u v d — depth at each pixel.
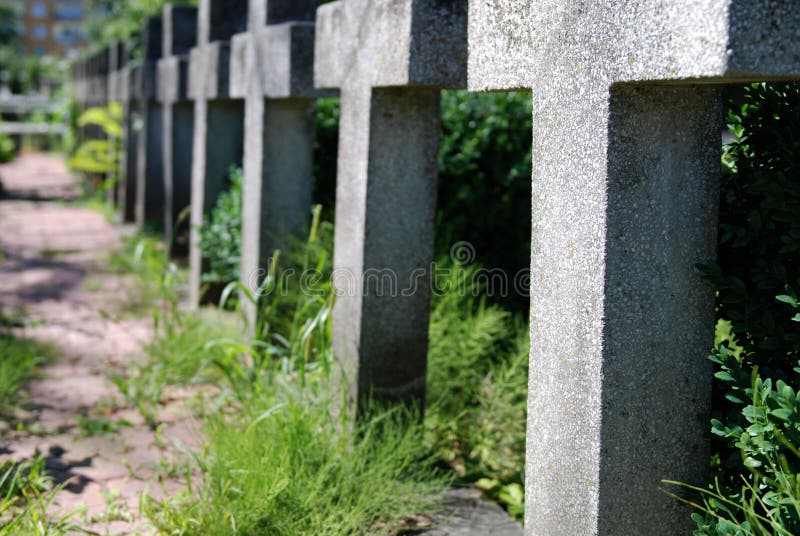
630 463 2.41
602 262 2.33
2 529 3.15
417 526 3.44
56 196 14.64
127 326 6.48
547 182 2.53
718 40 1.99
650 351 2.39
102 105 13.53
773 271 2.48
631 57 2.21
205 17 6.79
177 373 5.12
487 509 3.62
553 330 2.52
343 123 4.02
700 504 2.48
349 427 3.84
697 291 2.43
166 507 3.27
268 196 5.43
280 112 5.41
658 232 2.37
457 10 3.51
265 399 3.91
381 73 3.67
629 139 2.31
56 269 8.58
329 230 5.39
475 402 4.40
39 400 4.93
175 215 8.43
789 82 2.66
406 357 3.97
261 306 5.28
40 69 30.94
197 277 6.78
